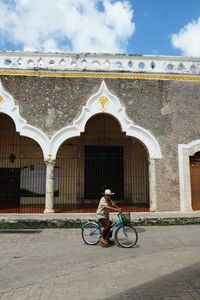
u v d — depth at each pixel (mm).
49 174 10016
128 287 4309
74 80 10492
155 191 10227
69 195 13312
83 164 13523
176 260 5664
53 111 10273
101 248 6793
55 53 10625
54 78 10438
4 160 13289
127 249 6668
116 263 5531
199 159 10898
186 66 11094
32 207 12180
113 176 13633
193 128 10703
